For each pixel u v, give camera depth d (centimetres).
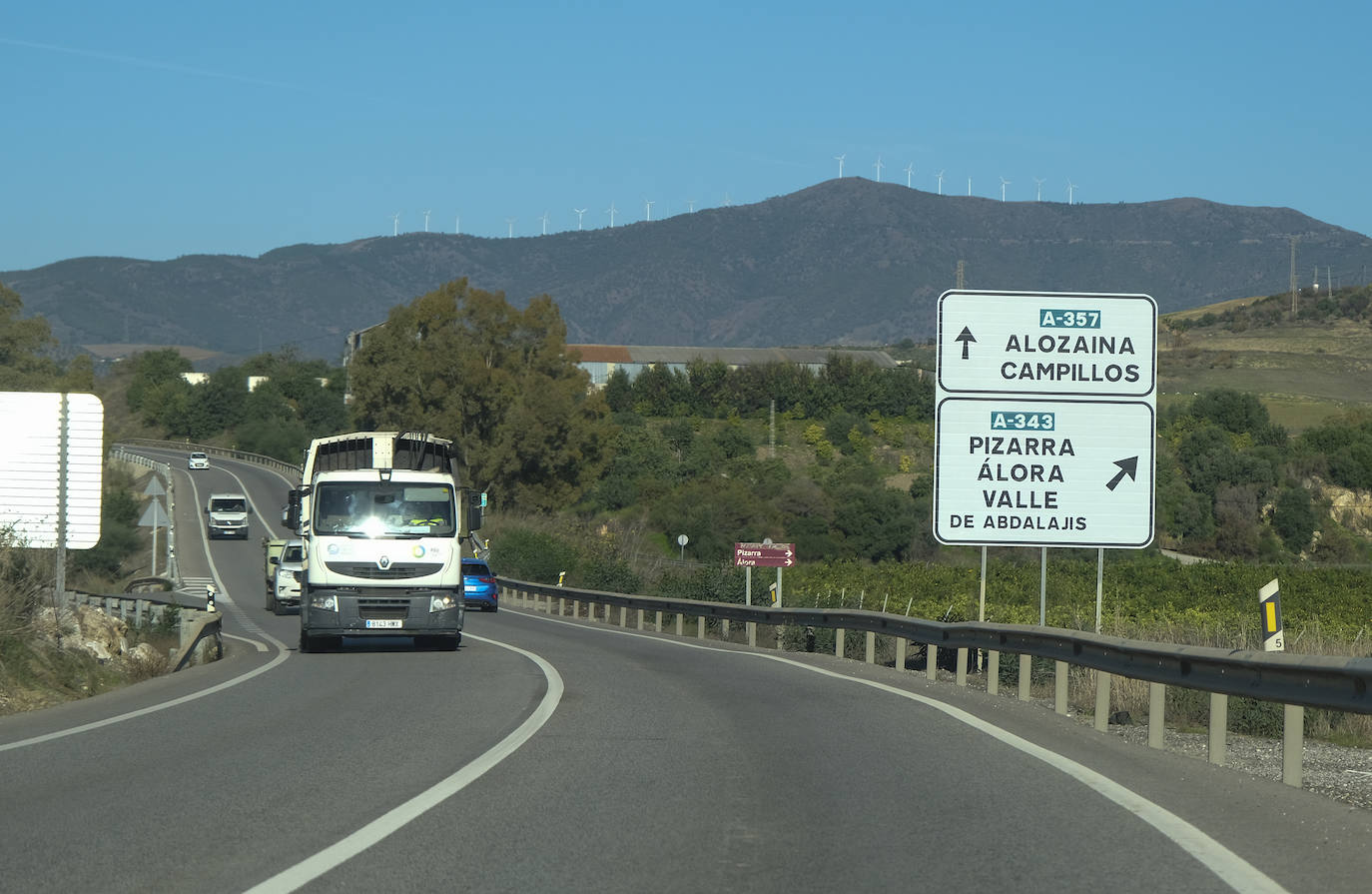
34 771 1123
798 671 2183
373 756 1198
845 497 10544
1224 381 17538
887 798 1019
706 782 1079
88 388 10888
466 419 10562
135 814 938
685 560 8219
